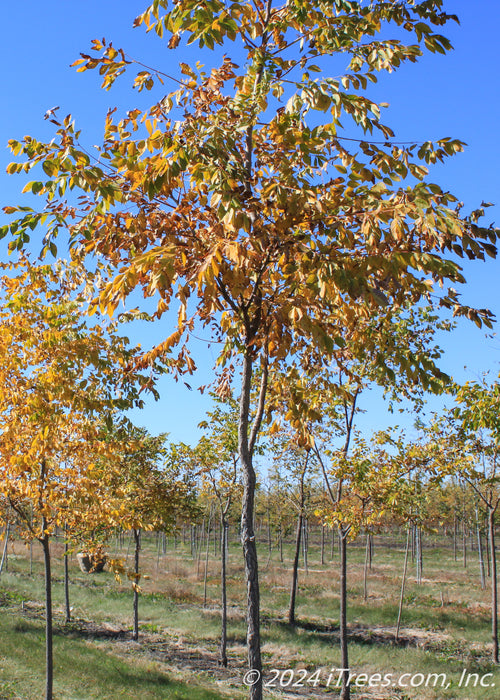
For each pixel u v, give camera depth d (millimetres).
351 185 3797
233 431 16344
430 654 15219
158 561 35188
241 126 3924
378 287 3979
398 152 4230
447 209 3436
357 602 24109
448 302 4004
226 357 5766
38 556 34406
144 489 16812
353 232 3939
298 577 31359
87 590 24391
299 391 5121
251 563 4312
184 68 4340
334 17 4207
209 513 33531
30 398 8438
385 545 55344
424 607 22688
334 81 3697
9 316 8570
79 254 4477
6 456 9141
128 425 9711
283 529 39031
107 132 4340
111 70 4133
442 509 32688
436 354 9430
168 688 11766
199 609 22312
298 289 3883
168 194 4137
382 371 4543
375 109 3729
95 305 4352
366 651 16109
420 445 15727
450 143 4059
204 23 3551
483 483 15586
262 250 3848
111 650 15227
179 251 3789
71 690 10578
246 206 3770
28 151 3865
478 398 11062
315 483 24375
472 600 24281
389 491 13406
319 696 12586
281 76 4305
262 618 20797
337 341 4145
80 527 9938
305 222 3848
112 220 4207
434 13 4094
